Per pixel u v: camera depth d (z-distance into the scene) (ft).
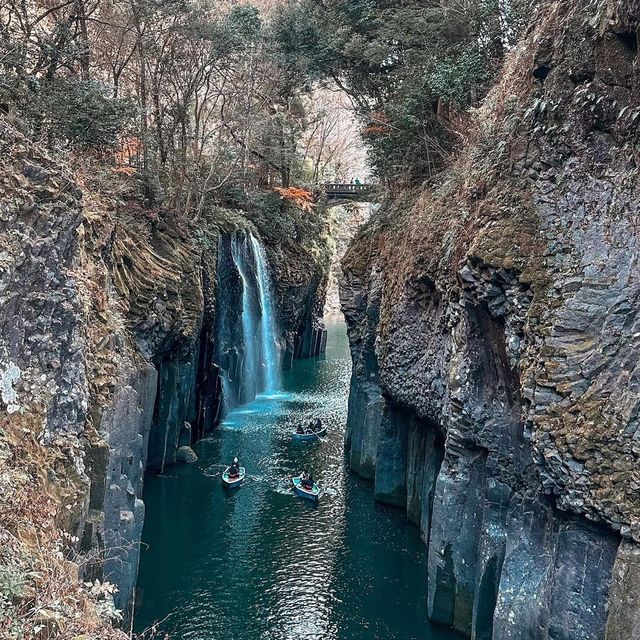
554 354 38.52
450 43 81.10
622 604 32.30
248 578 57.82
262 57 112.37
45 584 25.99
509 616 41.06
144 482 81.15
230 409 122.52
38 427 33.94
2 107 57.36
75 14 76.74
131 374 52.26
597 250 39.22
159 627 49.47
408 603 54.34
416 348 65.57
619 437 34.30
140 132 95.14
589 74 40.68
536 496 42.24
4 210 34.30
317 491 77.51
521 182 44.88
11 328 33.65
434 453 63.77
